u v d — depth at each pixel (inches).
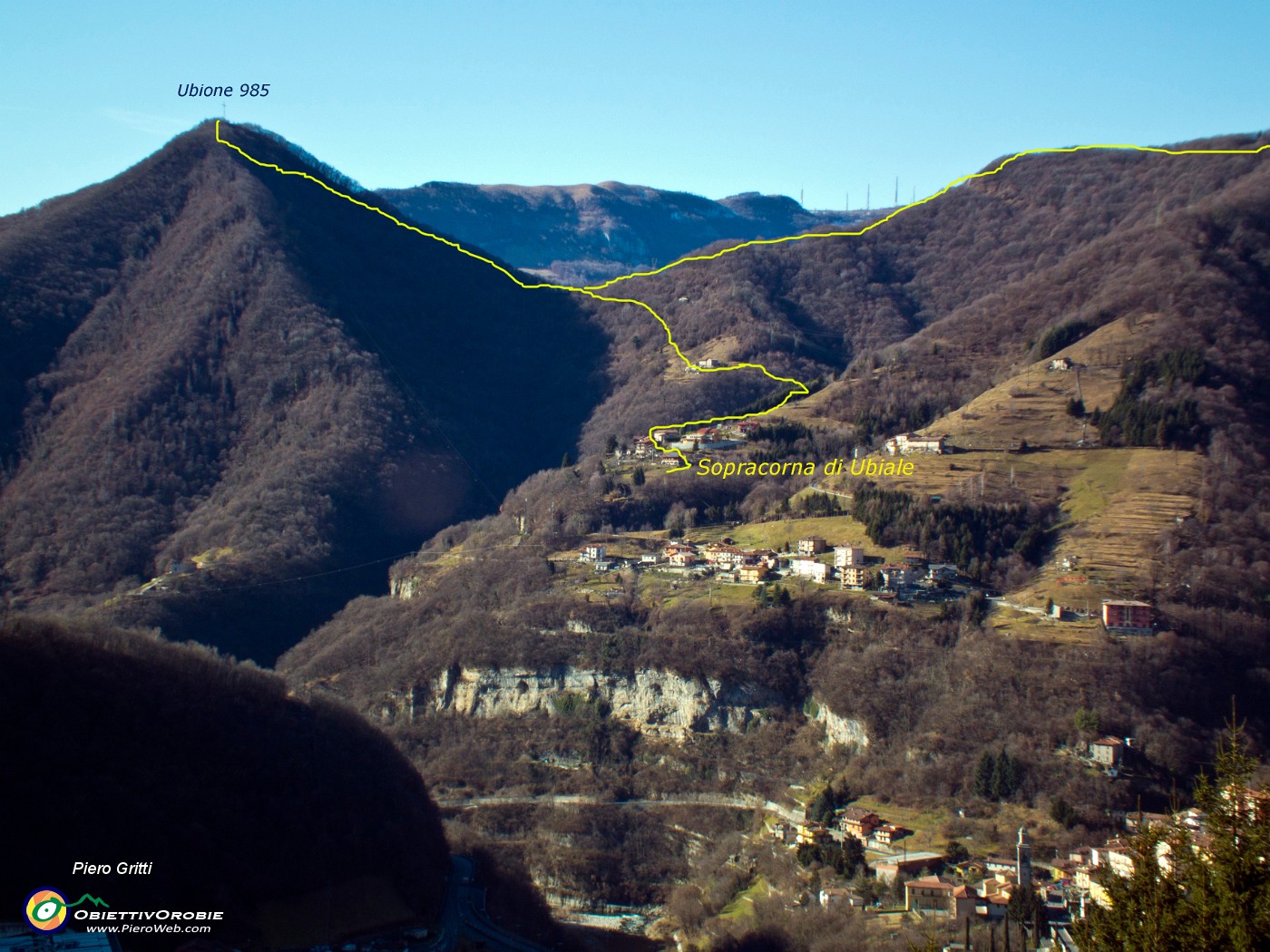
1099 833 5369.1
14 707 4579.2
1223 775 2021.4
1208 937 1835.6
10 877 4042.8
